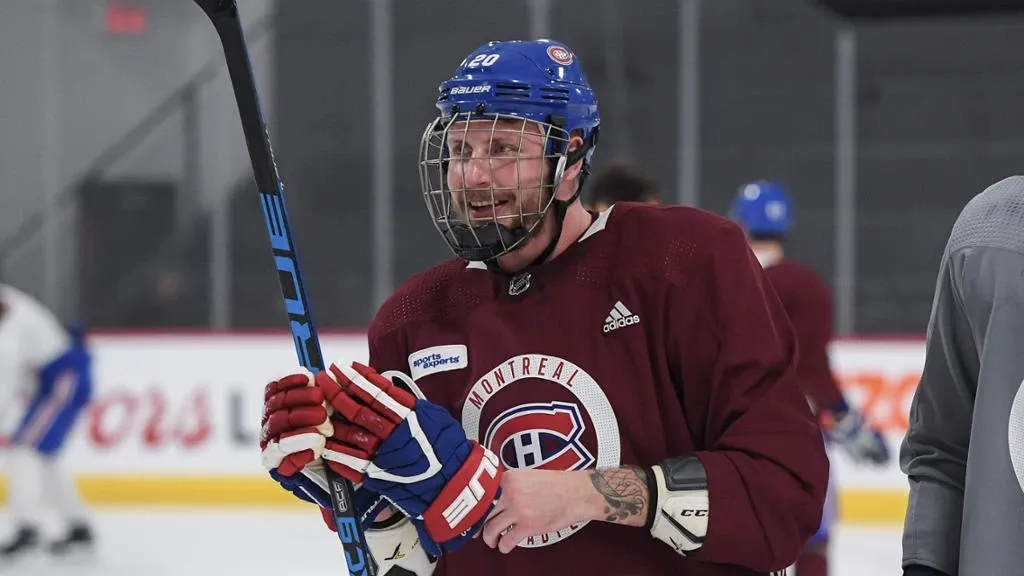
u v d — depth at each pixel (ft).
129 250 95.09
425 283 19.25
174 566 62.54
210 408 80.84
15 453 67.15
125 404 81.46
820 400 41.27
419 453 15.83
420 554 18.89
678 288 17.52
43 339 67.46
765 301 17.70
